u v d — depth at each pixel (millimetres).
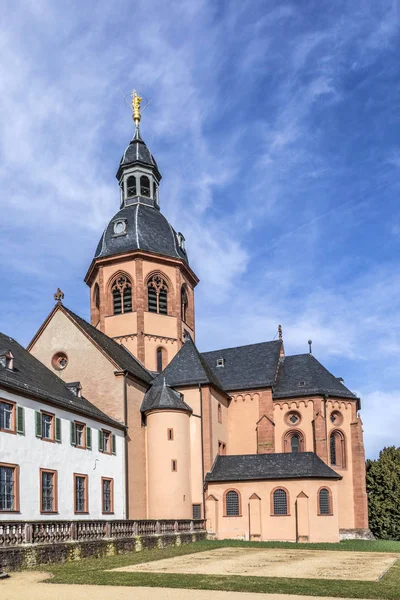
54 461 41188
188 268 69125
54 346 54906
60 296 55906
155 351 64188
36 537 30750
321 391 63469
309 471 54406
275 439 64062
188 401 58656
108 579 25312
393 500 67562
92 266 67438
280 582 24578
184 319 68812
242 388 65500
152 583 24156
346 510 61312
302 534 52750
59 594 21422
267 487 54906
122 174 72188
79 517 43312
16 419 37750
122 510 49656
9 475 36719
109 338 61688
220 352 72562
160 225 69125
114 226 68062
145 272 65375
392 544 51312
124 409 52062
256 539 53812
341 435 63438
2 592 21875
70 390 48656
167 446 54000
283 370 68062
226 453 63500
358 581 25312
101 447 47688
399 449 72438
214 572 28375
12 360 41094
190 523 51125
